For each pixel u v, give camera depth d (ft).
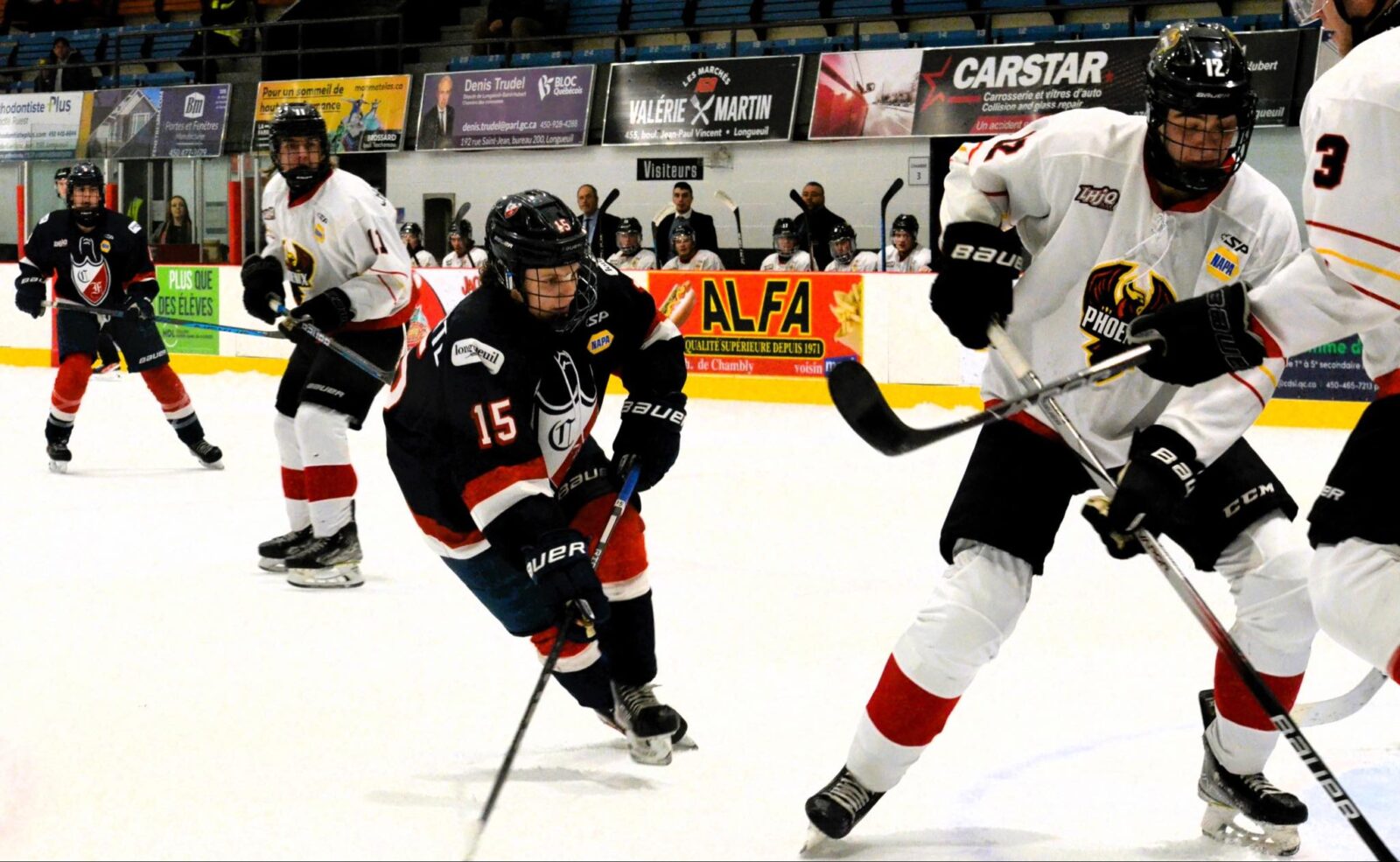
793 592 24.29
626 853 13.20
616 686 15.58
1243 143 12.07
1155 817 14.05
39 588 24.54
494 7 73.41
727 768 15.53
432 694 18.35
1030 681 18.85
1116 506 11.78
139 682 18.88
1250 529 12.94
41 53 84.53
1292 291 11.07
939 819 13.99
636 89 63.98
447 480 14.62
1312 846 13.34
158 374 37.86
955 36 62.69
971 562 12.89
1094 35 60.34
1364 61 10.79
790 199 61.77
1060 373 13.29
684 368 15.90
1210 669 19.40
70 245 37.14
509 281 13.85
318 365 24.61
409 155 69.10
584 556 13.53
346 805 14.40
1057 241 12.78
